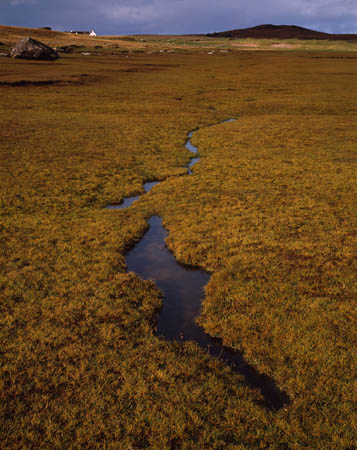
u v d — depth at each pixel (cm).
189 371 902
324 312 1090
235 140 3591
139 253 1558
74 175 2491
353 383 848
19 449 699
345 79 7856
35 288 1208
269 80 8000
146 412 782
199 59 13412
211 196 2114
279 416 785
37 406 785
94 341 986
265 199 2027
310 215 1798
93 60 11406
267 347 971
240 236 1605
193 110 5250
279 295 1188
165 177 2572
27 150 3052
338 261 1384
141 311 1151
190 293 1291
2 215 1800
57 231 1652
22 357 920
